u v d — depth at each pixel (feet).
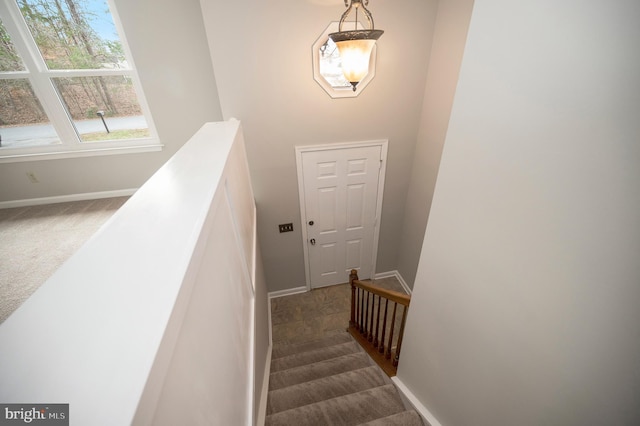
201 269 1.98
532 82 2.03
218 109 9.12
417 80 8.35
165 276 1.45
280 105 7.90
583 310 1.95
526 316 2.48
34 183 9.23
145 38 7.82
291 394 5.94
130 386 0.97
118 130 9.11
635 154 1.47
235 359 2.87
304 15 6.86
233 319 2.98
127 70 8.32
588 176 1.76
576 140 1.79
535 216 2.22
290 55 7.26
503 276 2.68
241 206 5.14
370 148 9.20
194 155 3.64
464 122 2.87
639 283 1.57
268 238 10.19
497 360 2.93
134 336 1.13
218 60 7.02
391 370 5.99
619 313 1.71
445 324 3.80
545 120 1.99
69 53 7.95
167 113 8.94
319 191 9.65
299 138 8.54
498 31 2.26
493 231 2.71
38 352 1.08
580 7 1.62
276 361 7.73
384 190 10.19
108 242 1.73
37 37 7.64
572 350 2.09
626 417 1.79
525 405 2.65
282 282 11.39
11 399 0.94
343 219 10.50
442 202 3.47
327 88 7.89
